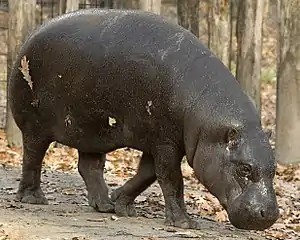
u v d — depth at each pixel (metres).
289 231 14.05
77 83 13.12
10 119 21.55
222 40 21.95
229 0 22.08
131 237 11.80
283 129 21.48
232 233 12.99
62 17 13.66
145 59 12.59
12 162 19.66
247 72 21.75
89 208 14.28
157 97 12.48
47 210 13.73
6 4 27.22
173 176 12.80
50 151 21.23
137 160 20.81
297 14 21.23
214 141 12.06
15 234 11.53
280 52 21.53
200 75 12.43
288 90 21.39
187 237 12.09
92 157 14.12
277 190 18.14
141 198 15.83
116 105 12.86
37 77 13.68
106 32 13.00
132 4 21.95
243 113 12.08
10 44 21.50
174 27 13.02
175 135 12.59
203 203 15.88
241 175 11.70
